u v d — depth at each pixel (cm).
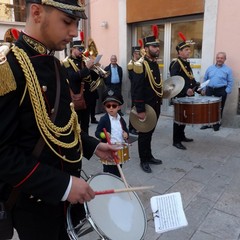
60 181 100
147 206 268
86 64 393
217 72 509
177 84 388
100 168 366
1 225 110
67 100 120
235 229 233
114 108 268
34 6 99
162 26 621
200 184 314
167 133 516
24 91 99
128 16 646
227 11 507
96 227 110
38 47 105
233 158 388
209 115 378
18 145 102
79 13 103
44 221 116
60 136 112
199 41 573
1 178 95
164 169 356
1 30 1132
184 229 234
